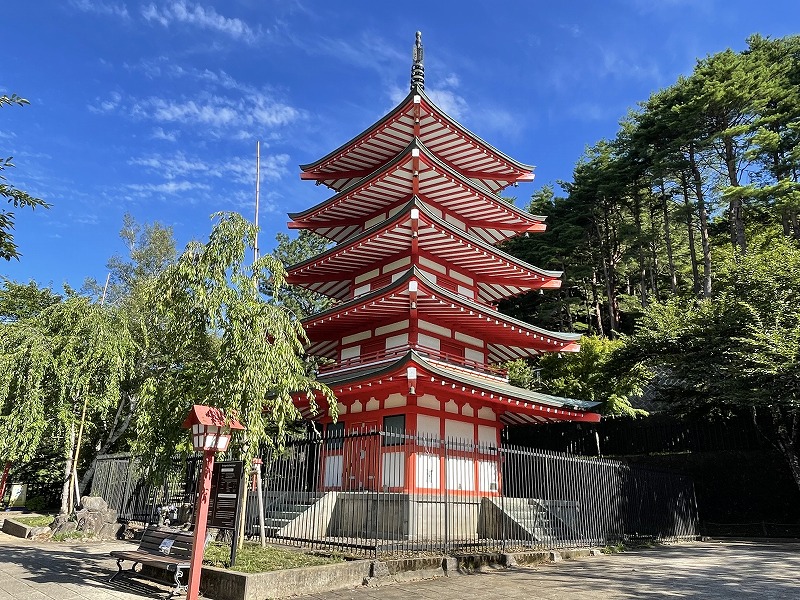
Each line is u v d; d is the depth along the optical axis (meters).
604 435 31.50
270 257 11.38
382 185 21.52
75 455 20.25
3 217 9.02
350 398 19.31
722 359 22.17
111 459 22.44
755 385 20.50
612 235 50.66
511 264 21.77
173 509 17.56
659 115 41.47
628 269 52.88
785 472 24.94
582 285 49.78
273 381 10.81
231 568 10.18
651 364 25.41
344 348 22.00
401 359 16.00
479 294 24.62
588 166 49.81
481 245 20.61
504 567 13.47
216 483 11.23
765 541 21.34
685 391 25.62
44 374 18.30
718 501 26.20
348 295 25.12
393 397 18.55
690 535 21.59
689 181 45.84
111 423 26.80
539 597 10.16
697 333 23.34
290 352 10.90
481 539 15.71
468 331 21.42
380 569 11.29
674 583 11.62
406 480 16.98
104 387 19.72
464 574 12.52
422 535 15.29
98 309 19.53
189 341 10.85
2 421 17.31
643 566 13.98
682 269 50.53
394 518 15.66
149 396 11.33
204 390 10.17
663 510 20.73
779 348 19.19
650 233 46.31
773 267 22.66
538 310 46.81
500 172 25.09
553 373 30.97
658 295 48.72
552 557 14.76
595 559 15.34
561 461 18.05
